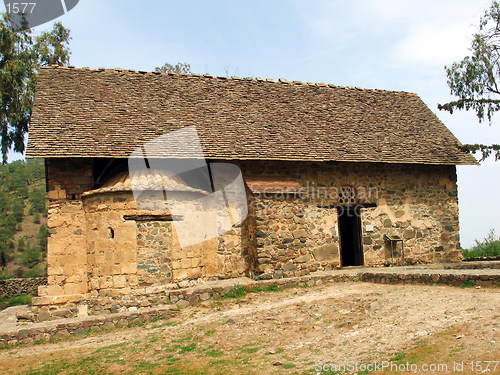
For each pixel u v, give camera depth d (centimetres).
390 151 1474
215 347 782
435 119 1752
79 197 1180
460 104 1730
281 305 1031
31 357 832
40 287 1128
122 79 1493
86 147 1166
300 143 1395
